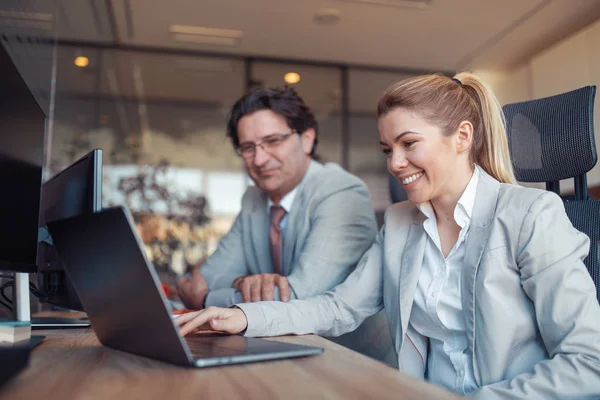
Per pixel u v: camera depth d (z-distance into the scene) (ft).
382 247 4.35
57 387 1.78
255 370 2.10
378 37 16.97
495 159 3.86
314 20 15.90
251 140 6.34
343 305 4.11
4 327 2.88
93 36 16.34
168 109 22.67
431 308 3.78
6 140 2.96
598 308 3.09
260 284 5.12
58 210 4.63
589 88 4.30
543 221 3.29
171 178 22.80
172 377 1.96
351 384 1.83
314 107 20.72
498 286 3.38
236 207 23.56
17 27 8.20
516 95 9.11
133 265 2.07
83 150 19.02
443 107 3.64
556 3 11.30
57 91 13.69
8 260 3.00
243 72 19.74
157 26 16.38
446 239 3.88
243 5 14.96
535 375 2.92
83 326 4.17
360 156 20.85
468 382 3.50
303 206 6.07
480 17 14.62
